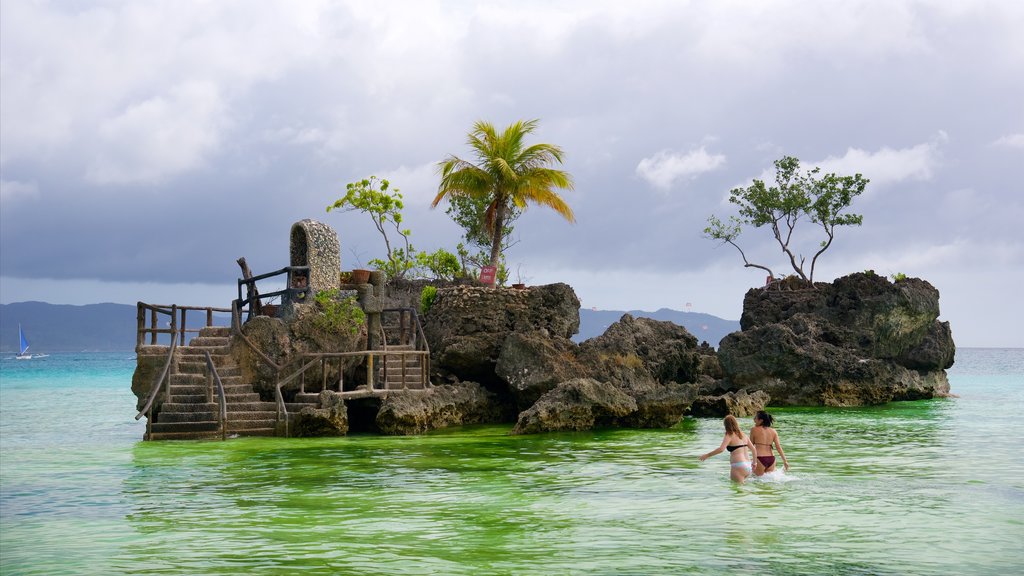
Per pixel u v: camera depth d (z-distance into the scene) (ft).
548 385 103.45
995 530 44.70
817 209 181.27
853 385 133.08
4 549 42.96
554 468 68.13
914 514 48.67
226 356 94.79
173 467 70.59
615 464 69.97
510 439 89.10
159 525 48.24
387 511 51.37
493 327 112.16
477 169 134.92
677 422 101.40
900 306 147.74
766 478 61.31
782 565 38.22
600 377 107.55
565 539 43.45
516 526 46.75
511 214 162.30
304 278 100.17
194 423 87.76
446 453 78.13
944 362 159.12
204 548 42.60
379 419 93.20
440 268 144.66
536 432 94.38
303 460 73.97
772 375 132.77
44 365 502.79
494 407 109.19
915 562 38.68
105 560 40.52
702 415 116.47
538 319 115.44
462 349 109.91
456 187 135.33
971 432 93.76
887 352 150.00
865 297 147.54
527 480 62.28
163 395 89.35
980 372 310.24
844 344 141.28
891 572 37.11
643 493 56.18
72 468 71.31
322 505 53.47
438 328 114.42
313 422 89.10
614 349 112.88
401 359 102.94
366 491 58.29
